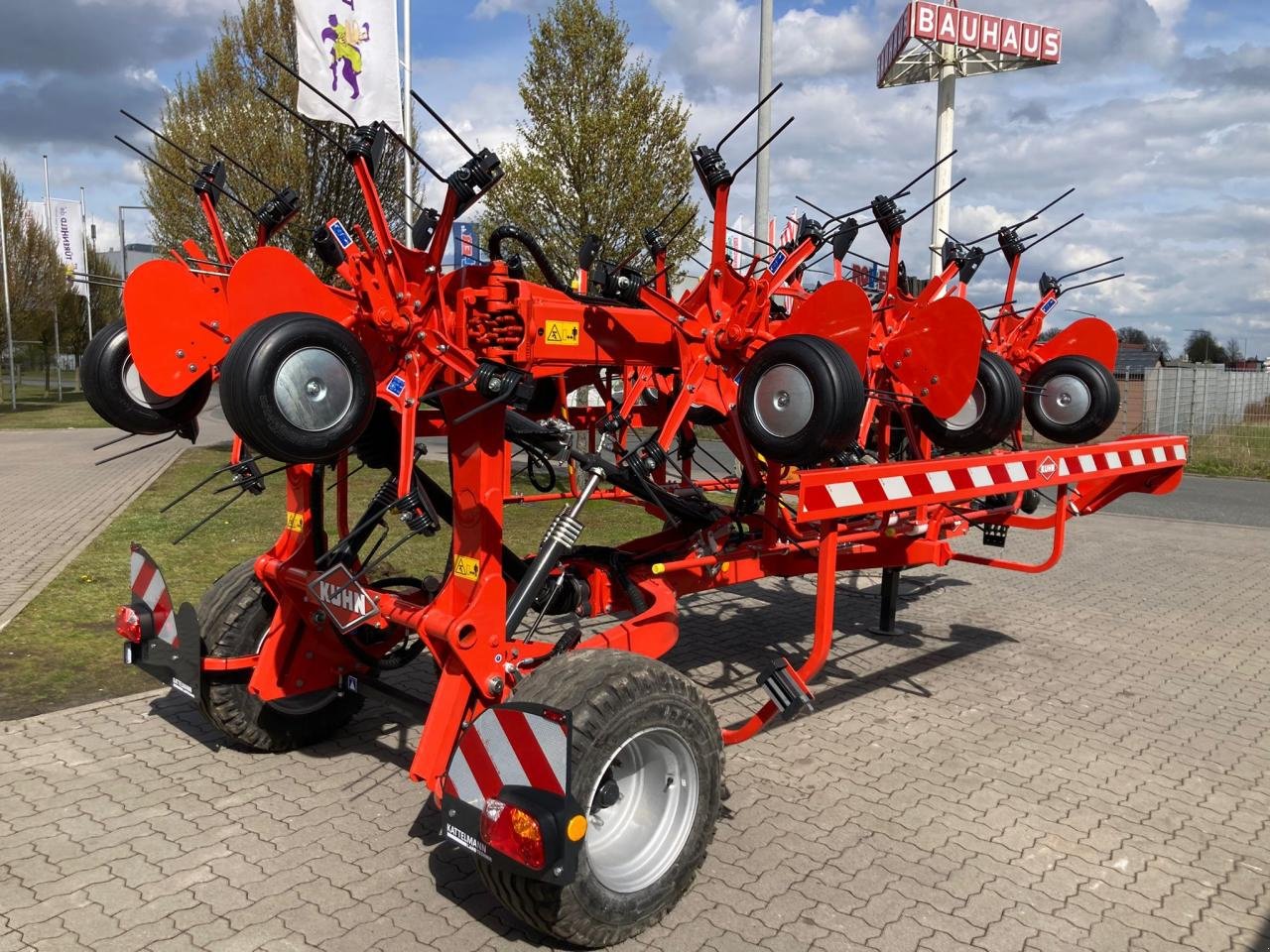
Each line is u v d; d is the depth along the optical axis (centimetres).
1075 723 519
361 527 407
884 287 592
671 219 1209
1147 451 615
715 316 423
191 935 309
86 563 839
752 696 550
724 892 346
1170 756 477
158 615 422
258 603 434
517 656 355
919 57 1908
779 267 420
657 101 1228
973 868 366
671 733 322
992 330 712
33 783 417
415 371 339
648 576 447
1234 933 327
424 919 322
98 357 361
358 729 484
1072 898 346
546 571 362
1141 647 663
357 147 330
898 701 549
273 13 1361
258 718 436
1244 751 485
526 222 1216
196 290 317
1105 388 665
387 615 362
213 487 1320
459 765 303
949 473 458
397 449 406
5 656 585
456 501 353
